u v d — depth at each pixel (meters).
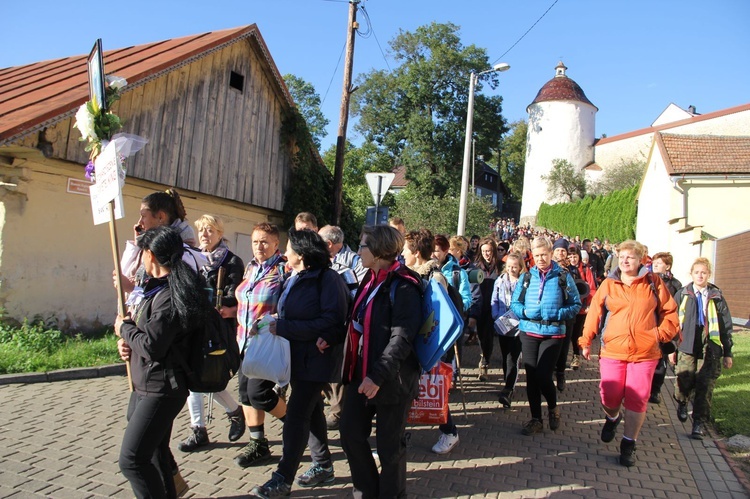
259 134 13.46
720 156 22.05
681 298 6.18
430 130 41.97
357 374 3.54
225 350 3.36
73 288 9.65
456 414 6.34
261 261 4.59
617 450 5.39
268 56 13.16
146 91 10.57
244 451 4.60
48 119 8.30
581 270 9.38
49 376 6.85
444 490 4.29
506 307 6.97
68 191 9.53
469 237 20.36
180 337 3.22
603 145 55.00
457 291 5.61
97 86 4.13
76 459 4.50
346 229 16.73
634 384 4.96
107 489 4.00
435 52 42.41
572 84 56.81
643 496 4.35
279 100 14.04
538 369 5.62
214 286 4.70
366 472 3.52
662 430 6.08
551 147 55.50
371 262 3.57
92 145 4.18
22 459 4.43
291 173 14.55
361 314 3.60
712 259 16.39
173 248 3.21
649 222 26.77
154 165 10.78
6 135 7.79
